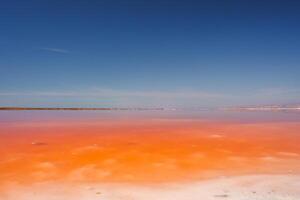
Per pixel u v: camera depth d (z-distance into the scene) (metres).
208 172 5.25
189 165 5.79
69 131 12.20
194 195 4.01
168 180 4.76
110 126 14.86
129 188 4.36
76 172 5.29
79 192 4.18
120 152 7.20
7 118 23.33
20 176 5.03
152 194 4.07
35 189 4.33
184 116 27.28
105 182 4.67
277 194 4.01
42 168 5.58
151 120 20.36
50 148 7.81
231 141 9.00
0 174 5.16
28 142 8.93
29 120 20.34
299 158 6.39
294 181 4.62
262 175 5.01
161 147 7.93
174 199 3.87
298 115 27.03
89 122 18.14
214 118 22.84
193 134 10.96
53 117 25.44
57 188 4.38
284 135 10.44
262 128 13.22
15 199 3.92
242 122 17.50
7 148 7.82
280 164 5.83
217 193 4.08
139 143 8.70
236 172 5.23
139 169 5.49
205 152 7.15
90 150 7.50
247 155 6.75
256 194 4.02
